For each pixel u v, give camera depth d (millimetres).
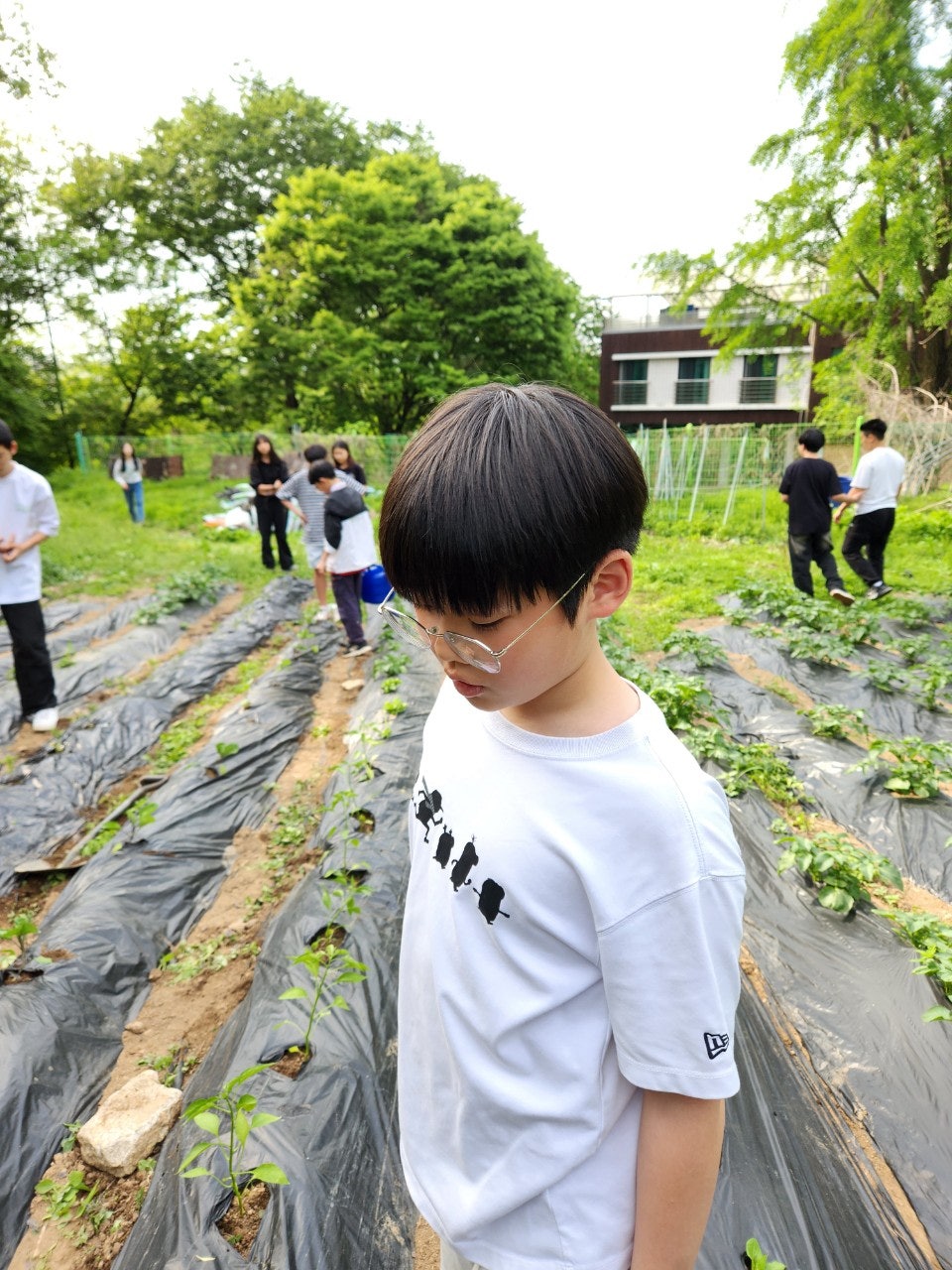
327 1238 1852
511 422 781
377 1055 2406
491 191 24422
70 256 23359
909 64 11461
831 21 11891
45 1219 2053
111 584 10312
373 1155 2096
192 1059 2611
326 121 28047
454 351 24922
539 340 23531
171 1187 2012
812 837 3854
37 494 5113
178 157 27438
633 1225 887
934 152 11711
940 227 12812
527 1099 880
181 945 3219
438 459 777
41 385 24812
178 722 5797
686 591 9180
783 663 6531
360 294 23625
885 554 10836
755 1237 1798
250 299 24234
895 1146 2146
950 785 4449
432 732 1103
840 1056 2453
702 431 17172
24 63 17344
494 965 890
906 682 5562
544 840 840
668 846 789
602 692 898
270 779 4598
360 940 2893
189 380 26812
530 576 754
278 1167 1833
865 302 15375
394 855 3469
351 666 6852
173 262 26000
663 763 836
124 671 6918
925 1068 2359
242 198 28062
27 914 3547
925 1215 1978
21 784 4621
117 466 15656
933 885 3580
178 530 15453
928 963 2664
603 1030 870
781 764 4461
